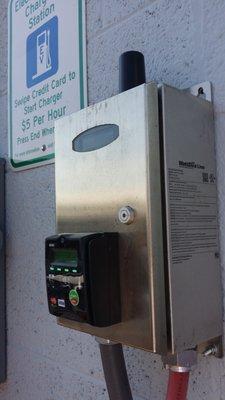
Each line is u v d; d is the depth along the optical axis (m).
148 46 0.87
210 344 0.72
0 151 1.43
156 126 0.65
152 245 0.63
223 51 0.72
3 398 1.37
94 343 0.99
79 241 0.68
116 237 0.69
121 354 0.79
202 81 0.75
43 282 1.18
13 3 1.36
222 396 0.71
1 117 1.43
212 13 0.74
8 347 1.35
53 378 1.12
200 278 0.68
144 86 0.65
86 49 1.03
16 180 1.33
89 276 0.67
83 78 1.04
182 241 0.66
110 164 0.71
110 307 0.68
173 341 0.63
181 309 0.65
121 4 0.94
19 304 1.29
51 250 0.75
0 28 1.45
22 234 1.29
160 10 0.84
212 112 0.73
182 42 0.80
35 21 1.23
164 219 0.64
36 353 1.20
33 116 1.23
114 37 0.96
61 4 1.12
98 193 0.74
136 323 0.66
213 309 0.70
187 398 0.76
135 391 0.87
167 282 0.64
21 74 1.30
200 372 0.74
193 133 0.69
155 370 0.83
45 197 1.18
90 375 1.00
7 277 1.37
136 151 0.66
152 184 0.64
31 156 1.24
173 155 0.65
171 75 0.81
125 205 0.68
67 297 0.71
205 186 0.70
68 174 0.81
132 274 0.67
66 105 1.09
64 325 0.80
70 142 0.81
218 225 0.72
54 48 1.14
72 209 0.80
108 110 0.72
